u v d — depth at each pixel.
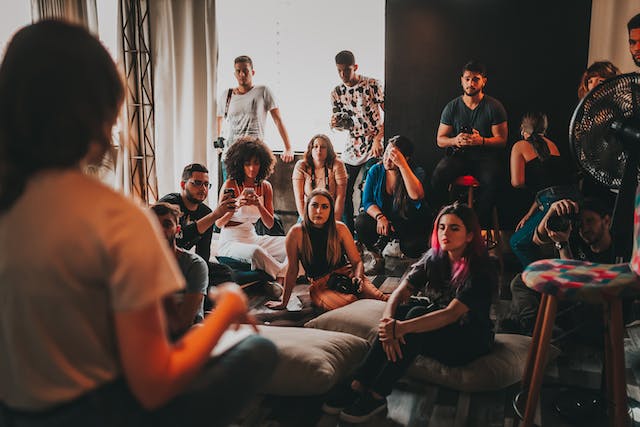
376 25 6.03
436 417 2.62
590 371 3.02
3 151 1.00
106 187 1.04
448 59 5.20
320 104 6.34
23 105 0.97
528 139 4.73
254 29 6.30
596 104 2.39
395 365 2.57
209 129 6.16
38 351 0.99
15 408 1.03
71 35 1.00
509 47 5.05
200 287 2.95
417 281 2.80
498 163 5.04
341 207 5.20
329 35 6.15
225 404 1.19
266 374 1.29
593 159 2.45
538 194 4.05
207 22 6.02
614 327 2.05
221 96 6.05
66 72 0.98
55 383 1.00
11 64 0.98
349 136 5.70
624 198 2.42
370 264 5.00
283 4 6.19
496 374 2.79
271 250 4.63
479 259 2.65
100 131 1.03
